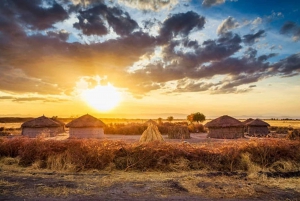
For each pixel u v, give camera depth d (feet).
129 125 151.94
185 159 35.01
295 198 21.25
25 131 115.96
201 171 33.04
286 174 30.83
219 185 25.07
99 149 35.01
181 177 29.14
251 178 28.32
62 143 37.91
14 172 31.19
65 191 22.35
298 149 37.50
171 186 24.48
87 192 22.24
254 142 38.55
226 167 34.40
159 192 22.49
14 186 24.08
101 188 23.70
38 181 26.27
